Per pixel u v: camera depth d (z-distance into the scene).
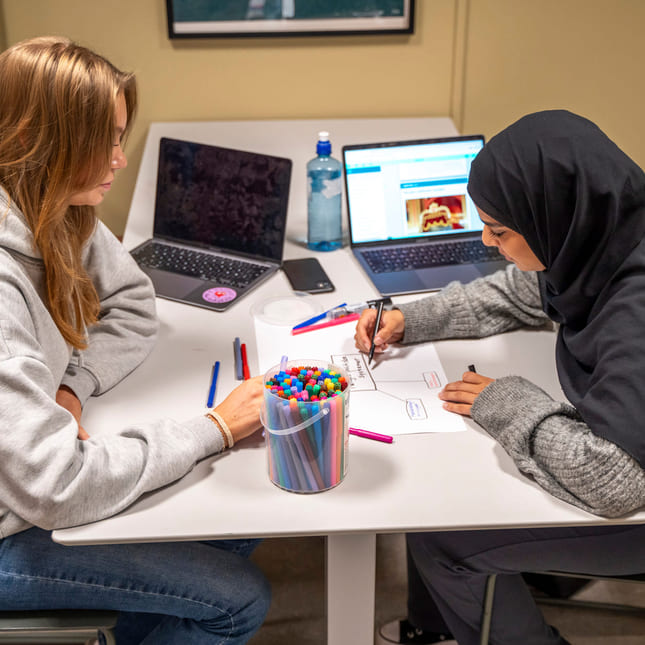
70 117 1.03
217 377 1.29
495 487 1.05
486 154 1.13
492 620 1.35
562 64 2.32
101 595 1.12
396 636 1.61
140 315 1.40
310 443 0.99
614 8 2.25
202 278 1.63
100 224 1.40
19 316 1.03
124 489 1.00
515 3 2.22
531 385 1.16
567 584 1.73
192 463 1.07
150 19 2.17
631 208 1.05
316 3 2.17
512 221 1.13
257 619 1.22
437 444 1.13
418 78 2.30
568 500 1.02
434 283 1.62
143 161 2.09
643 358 0.99
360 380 1.29
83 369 1.24
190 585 1.15
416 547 1.32
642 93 2.38
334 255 1.77
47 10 2.15
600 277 1.08
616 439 0.98
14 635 1.12
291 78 2.28
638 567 1.17
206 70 2.25
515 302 1.42
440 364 1.34
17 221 1.08
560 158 1.05
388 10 2.19
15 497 0.97
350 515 1.00
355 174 1.74
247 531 0.97
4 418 0.96
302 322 1.46
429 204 1.78
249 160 1.68
